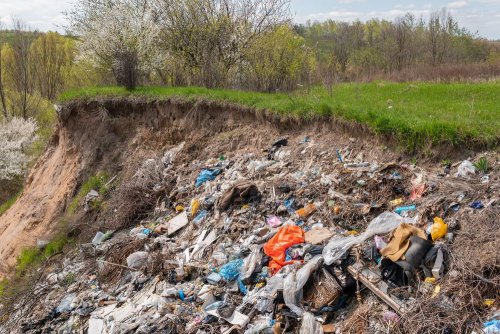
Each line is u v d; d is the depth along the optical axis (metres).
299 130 10.08
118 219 10.72
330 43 34.69
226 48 16.69
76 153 14.32
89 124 14.30
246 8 17.14
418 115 8.45
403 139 7.84
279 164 9.44
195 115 12.30
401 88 13.24
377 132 8.23
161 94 13.32
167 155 12.03
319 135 9.52
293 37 16.77
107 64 16.81
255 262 6.88
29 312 8.84
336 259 5.93
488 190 6.20
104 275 8.79
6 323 9.07
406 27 30.23
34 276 10.31
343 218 7.05
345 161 8.39
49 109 28.20
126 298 7.86
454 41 29.94
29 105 28.36
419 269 5.46
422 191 6.79
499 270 4.95
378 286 5.50
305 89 13.49
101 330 7.25
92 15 17.58
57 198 13.71
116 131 13.84
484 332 4.48
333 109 9.41
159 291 7.54
